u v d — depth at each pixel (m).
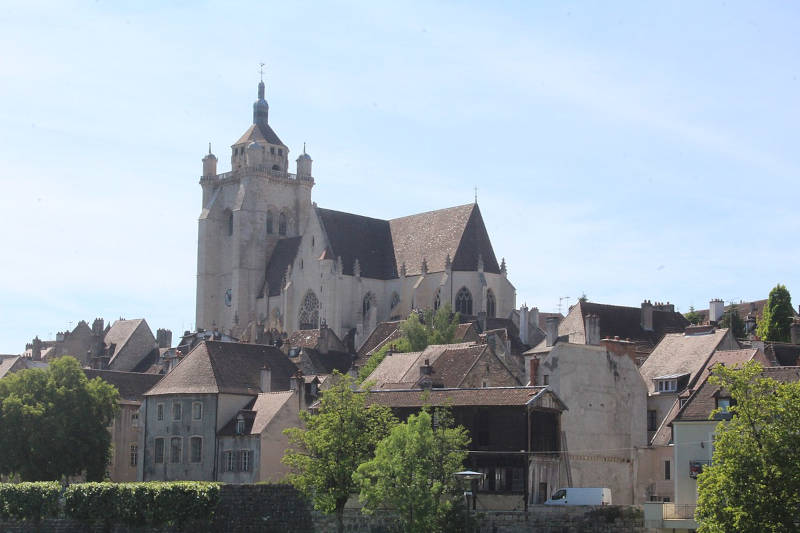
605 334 145.38
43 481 124.75
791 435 75.94
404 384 123.81
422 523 94.81
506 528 94.69
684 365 121.38
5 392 133.88
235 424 125.75
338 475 103.50
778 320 170.88
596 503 99.12
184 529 107.69
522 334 189.50
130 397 156.50
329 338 181.75
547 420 107.56
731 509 75.31
